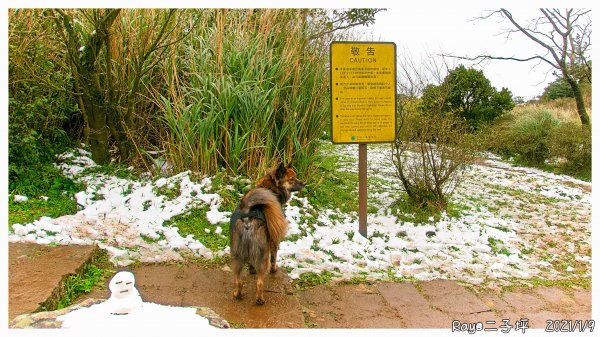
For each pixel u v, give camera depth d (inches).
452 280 202.4
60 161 285.7
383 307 173.0
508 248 245.1
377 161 423.5
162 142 285.6
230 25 306.5
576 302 185.0
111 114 281.0
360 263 215.2
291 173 204.2
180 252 206.1
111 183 265.4
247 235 161.3
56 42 281.0
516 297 188.2
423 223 264.5
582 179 430.6
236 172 272.2
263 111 279.6
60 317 116.6
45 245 188.1
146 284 173.9
